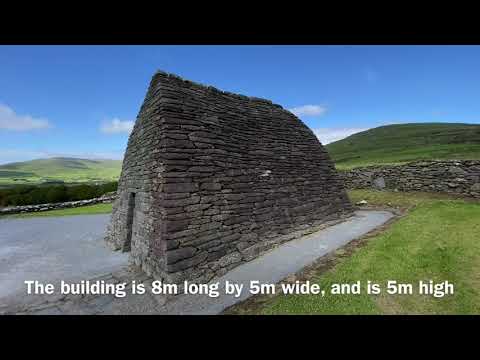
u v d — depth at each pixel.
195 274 5.62
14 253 9.47
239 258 6.57
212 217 6.55
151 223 6.36
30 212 20.34
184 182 6.30
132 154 9.27
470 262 5.44
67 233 12.84
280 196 8.72
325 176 11.18
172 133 6.54
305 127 12.01
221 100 8.78
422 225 8.36
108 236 10.92
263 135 9.48
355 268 5.52
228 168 7.52
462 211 9.64
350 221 10.40
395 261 5.75
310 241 7.97
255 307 4.46
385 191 15.55
